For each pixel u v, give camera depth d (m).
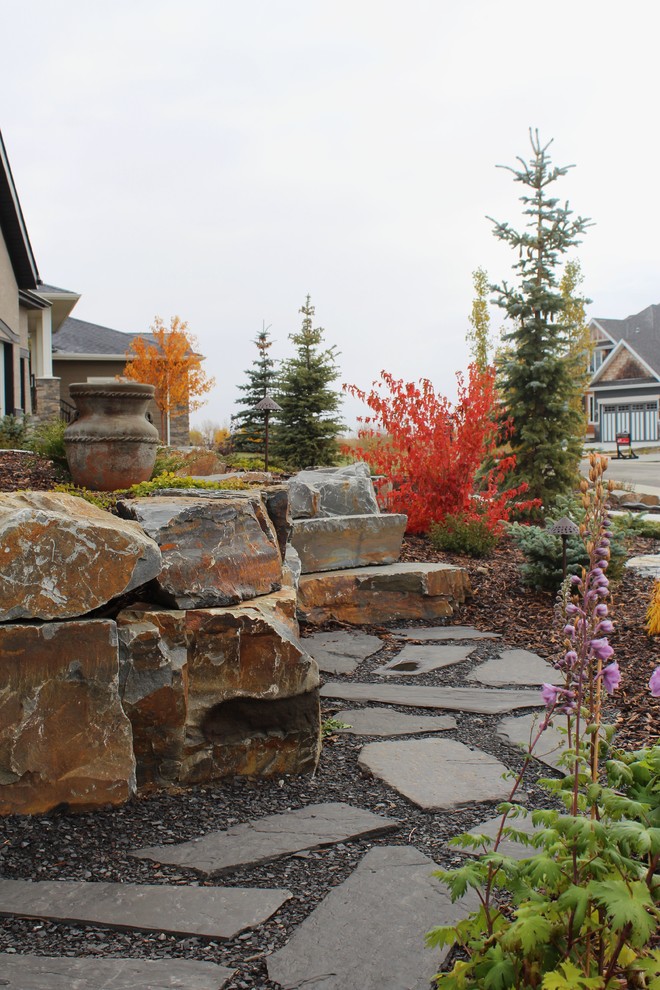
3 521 3.65
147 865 3.25
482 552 9.30
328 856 3.32
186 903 2.96
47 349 25.70
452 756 4.37
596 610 2.38
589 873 2.09
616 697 5.22
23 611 3.61
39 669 3.62
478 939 2.34
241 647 4.07
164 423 30.08
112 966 2.61
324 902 2.96
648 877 2.09
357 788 4.01
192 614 4.01
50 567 3.66
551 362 12.34
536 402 12.73
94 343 32.94
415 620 7.52
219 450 28.30
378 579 7.45
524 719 4.96
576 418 12.82
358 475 9.17
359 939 2.74
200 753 4.00
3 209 19.84
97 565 3.74
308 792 3.98
